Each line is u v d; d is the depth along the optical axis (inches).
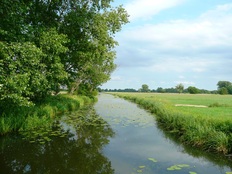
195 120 453.1
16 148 328.5
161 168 258.2
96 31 666.8
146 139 406.6
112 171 246.4
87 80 1616.6
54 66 498.3
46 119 531.5
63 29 630.5
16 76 355.3
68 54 703.7
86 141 383.2
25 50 382.6
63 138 395.5
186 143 377.1
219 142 322.0
